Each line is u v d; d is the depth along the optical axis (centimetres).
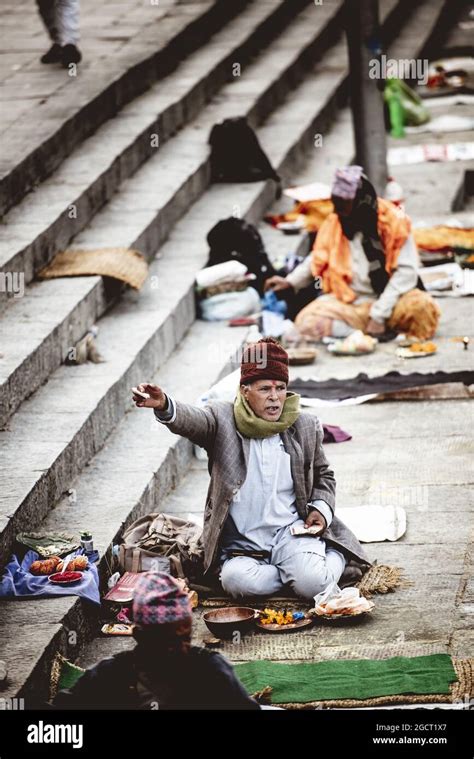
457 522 1323
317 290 2011
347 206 1855
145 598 769
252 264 2016
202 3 3142
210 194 2375
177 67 2823
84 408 1433
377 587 1184
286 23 3450
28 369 1472
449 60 3709
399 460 1498
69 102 2302
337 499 1402
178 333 1839
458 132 3125
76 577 1118
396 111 3116
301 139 2744
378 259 1878
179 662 775
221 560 1180
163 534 1219
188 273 1962
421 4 4125
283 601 1161
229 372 1769
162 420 1132
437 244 2277
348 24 2389
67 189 2000
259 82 2917
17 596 1101
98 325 1745
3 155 1988
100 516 1262
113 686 800
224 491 1153
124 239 1930
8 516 1159
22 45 2748
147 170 2314
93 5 3206
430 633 1101
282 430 1158
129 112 2466
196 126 2594
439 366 1795
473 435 1559
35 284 1748
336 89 3141
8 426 1390
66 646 1060
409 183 2747
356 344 1852
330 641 1099
